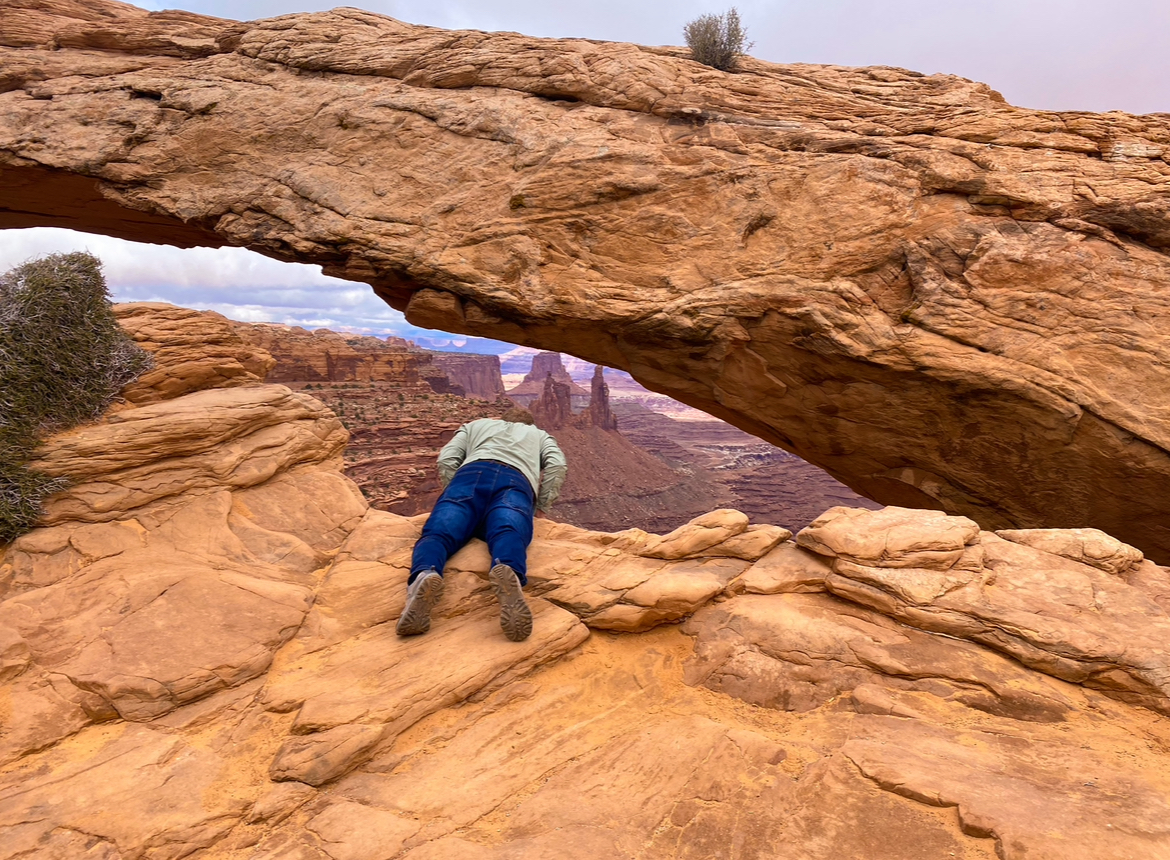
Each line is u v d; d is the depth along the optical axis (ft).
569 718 10.97
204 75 37.60
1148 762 9.18
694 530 15.12
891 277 30.50
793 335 30.91
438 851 7.72
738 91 34.27
